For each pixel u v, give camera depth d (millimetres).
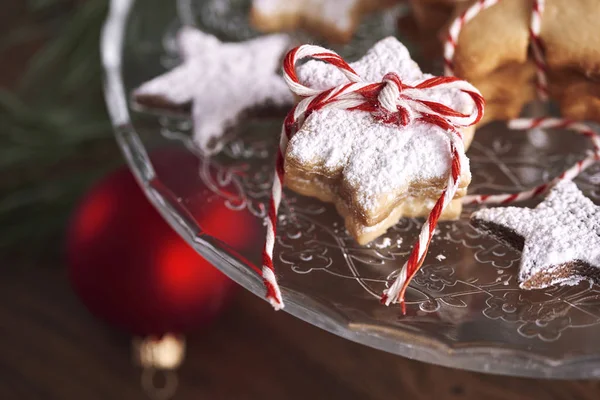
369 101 390
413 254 383
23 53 605
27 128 555
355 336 385
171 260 496
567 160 434
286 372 542
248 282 399
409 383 521
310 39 483
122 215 494
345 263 401
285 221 415
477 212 406
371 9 479
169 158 445
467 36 415
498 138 441
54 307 565
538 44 412
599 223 392
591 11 406
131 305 510
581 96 422
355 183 387
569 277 392
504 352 378
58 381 551
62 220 564
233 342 552
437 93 393
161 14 509
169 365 534
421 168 386
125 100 470
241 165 443
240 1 513
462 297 392
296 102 413
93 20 554
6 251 577
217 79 460
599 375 374
